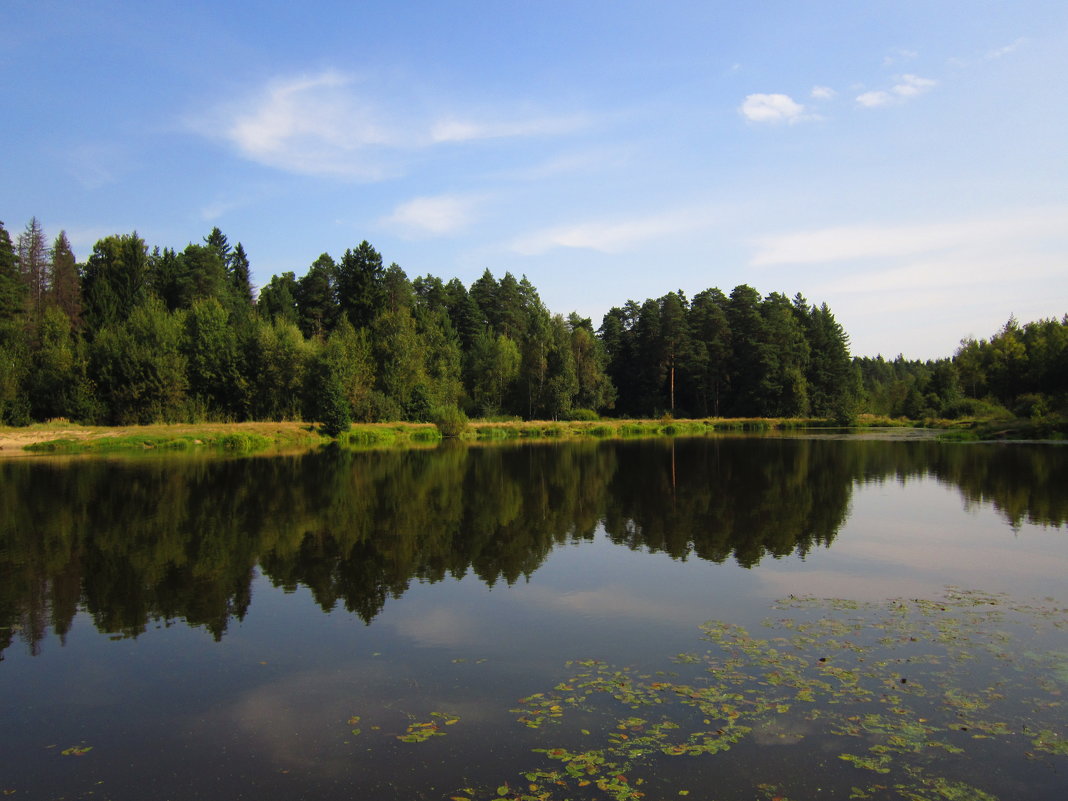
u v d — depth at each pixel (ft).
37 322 198.59
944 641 29.48
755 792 18.48
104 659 29.32
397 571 43.24
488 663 28.17
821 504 67.10
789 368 282.77
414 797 18.51
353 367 199.72
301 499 72.23
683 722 22.62
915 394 276.82
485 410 247.29
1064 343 199.82
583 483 84.99
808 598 36.29
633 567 43.65
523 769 19.90
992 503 66.39
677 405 321.32
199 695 25.63
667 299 298.97
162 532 55.26
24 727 23.36
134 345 172.04
